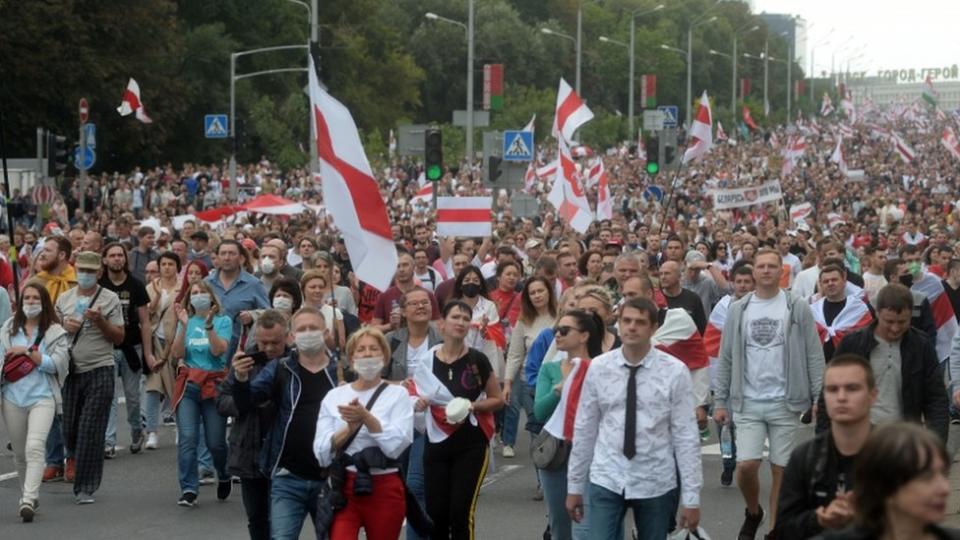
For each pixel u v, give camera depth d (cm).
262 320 1254
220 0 10412
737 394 1439
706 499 1744
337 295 2117
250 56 10556
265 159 9331
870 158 13375
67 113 7994
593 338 1288
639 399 1129
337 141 1323
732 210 5309
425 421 1327
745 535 1448
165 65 8894
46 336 1655
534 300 1780
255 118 9944
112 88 8094
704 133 3984
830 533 676
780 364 1427
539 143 11056
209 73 9944
